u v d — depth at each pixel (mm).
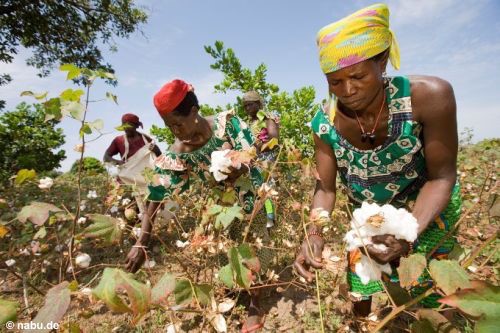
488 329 766
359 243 1167
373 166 1575
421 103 1349
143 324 2451
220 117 2193
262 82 5613
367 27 1190
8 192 5414
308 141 5398
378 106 1386
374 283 1738
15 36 9680
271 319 2484
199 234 1962
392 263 1472
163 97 1926
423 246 1584
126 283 892
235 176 1824
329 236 3426
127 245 3604
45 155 10477
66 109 1374
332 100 1553
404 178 1587
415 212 1423
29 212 1359
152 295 1055
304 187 4367
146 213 2219
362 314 1947
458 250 1431
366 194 1716
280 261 3123
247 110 4387
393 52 1351
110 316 2555
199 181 2580
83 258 1578
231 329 2322
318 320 2371
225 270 1317
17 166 9367
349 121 1490
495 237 1165
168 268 3082
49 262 2896
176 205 2223
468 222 3324
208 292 1314
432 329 1014
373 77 1245
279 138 4109
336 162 1766
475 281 823
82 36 11172
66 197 5754
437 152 1399
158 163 2289
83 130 1402
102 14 11359
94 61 11484
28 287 2811
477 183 4711
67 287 1029
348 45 1188
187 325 2354
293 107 5504
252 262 1321
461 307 806
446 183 1436
